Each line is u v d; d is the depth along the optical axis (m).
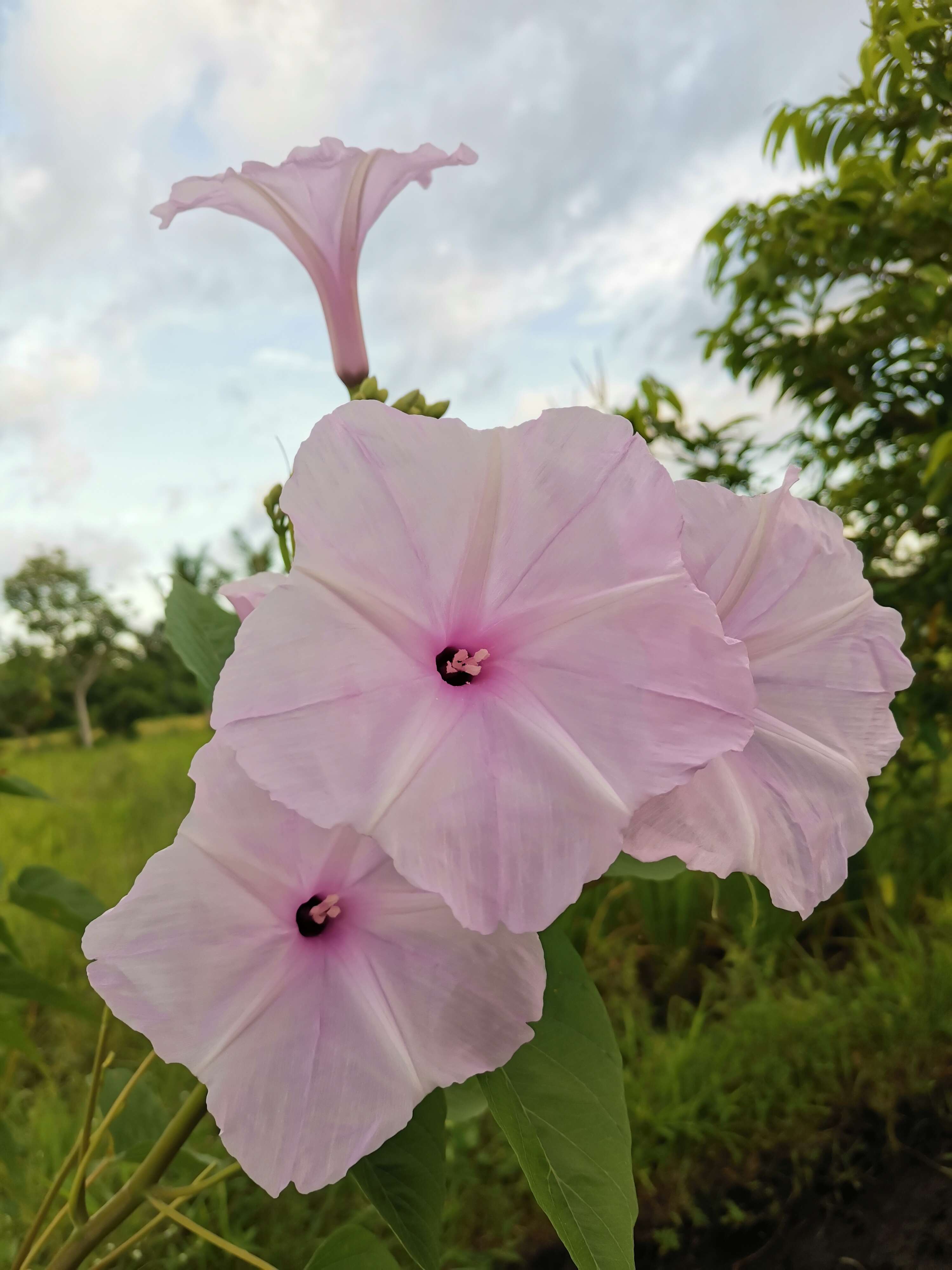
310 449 0.16
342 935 0.18
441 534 0.16
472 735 0.16
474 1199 0.52
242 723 0.15
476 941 0.17
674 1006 0.70
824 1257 0.49
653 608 0.16
